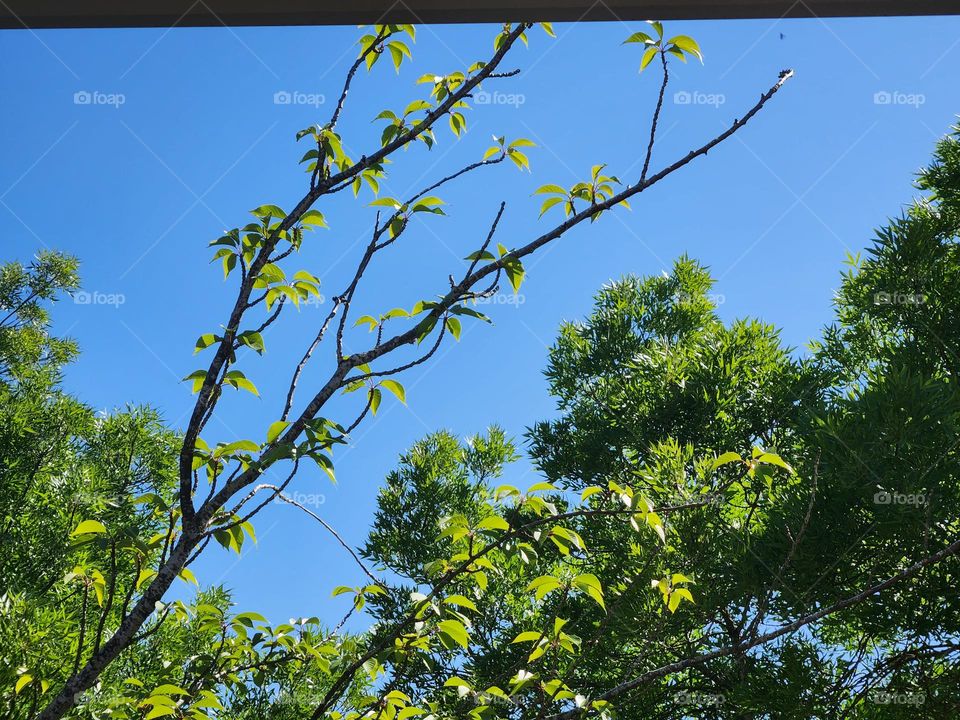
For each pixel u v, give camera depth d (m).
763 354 8.54
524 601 7.17
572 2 1.43
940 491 4.68
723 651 2.14
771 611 5.25
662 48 2.02
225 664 2.53
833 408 5.68
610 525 6.30
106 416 7.32
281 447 1.70
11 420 6.84
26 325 8.48
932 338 6.51
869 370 6.73
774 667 5.28
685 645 5.48
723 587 5.22
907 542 4.87
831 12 1.43
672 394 8.40
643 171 1.98
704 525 5.29
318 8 1.42
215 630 2.62
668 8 1.41
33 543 5.72
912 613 5.00
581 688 5.14
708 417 8.16
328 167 1.99
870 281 6.99
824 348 8.03
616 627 5.16
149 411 7.41
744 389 8.23
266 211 1.92
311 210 1.97
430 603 2.18
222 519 1.68
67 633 4.82
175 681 2.79
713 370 8.47
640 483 6.58
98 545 1.76
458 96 2.02
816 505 5.13
